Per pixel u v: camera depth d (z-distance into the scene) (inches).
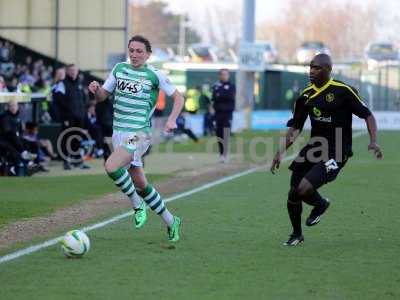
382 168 1841.8
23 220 1090.7
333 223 1079.6
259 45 3120.1
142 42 911.7
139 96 911.7
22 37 2551.7
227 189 1444.4
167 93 917.8
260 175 1689.2
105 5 2539.4
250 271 796.6
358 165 1905.8
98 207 1218.6
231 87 1988.2
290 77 3934.5
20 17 2541.8
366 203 1269.7
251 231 1011.9
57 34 2544.3
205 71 3917.3
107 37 2546.8
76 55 2549.2
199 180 1594.5
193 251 887.1
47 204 1240.2
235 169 1824.6
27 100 1588.3
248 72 3144.7
